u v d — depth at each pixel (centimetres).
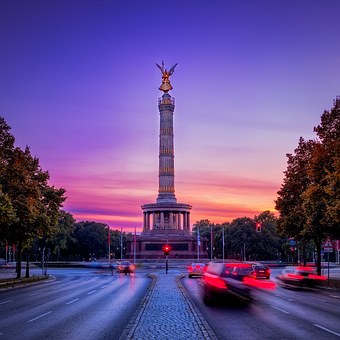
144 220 16012
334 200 4584
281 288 4875
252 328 2067
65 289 4700
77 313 2652
